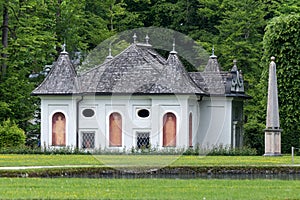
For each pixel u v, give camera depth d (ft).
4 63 351.46
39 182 165.68
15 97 352.49
